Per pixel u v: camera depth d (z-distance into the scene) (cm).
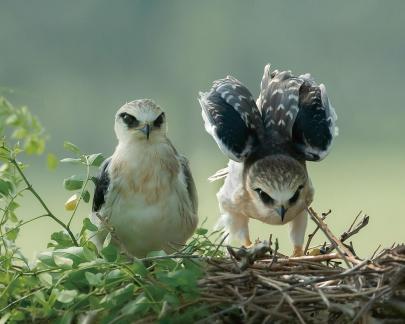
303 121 1400
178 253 1009
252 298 937
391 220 2519
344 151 3791
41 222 2297
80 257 981
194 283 938
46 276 973
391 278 935
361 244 2309
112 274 946
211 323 954
